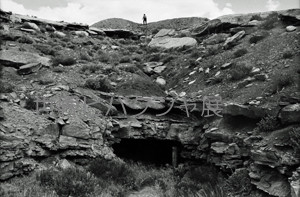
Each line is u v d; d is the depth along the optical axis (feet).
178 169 47.70
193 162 49.70
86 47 91.30
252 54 62.85
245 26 86.02
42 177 33.81
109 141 49.57
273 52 58.90
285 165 30.73
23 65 60.18
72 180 33.55
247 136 39.19
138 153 56.90
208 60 72.64
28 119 41.22
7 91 47.21
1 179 32.42
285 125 35.68
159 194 38.60
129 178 40.81
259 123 38.47
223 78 59.62
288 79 44.45
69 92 53.21
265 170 33.55
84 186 33.30
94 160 41.86
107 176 38.99
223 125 45.11
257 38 68.90
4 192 29.71
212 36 92.07
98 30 114.11
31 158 37.27
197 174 41.70
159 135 52.60
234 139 40.57
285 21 73.26
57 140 41.19
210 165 44.42
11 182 32.96
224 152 41.01
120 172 40.96
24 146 36.96
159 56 89.10
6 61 60.08
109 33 118.42
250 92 48.47
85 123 46.09
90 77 63.46
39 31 92.53
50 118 43.42
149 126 52.54
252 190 33.76
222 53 71.92
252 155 35.14
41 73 59.52
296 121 34.40
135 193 38.81
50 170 36.47
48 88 52.60
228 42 74.18
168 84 73.82
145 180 42.65
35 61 63.16
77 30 109.60
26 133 38.73
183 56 83.97
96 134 45.70
